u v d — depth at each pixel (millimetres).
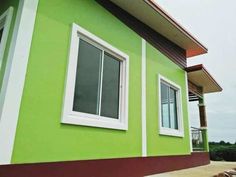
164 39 6766
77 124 3326
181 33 6602
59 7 3457
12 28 2979
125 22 5082
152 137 5145
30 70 2850
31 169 2664
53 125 3002
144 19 5695
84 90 3617
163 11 5520
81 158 3334
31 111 2770
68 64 3350
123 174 4086
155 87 5660
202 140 8742
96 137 3668
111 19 4613
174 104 6680
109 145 3904
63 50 3367
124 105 4402
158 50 6227
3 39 3006
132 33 5234
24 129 2660
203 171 5758
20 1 3027
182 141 6586
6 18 3168
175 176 4754
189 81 8555
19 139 2594
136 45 5270
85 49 3820
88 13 4020
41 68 2990
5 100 2527
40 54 3014
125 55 4711
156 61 5988
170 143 5922
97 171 3566
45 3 3240
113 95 4258
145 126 4953
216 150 14062
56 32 3312
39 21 3096
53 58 3182
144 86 5195
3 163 2412
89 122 3525
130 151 4379
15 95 2629
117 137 4121
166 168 5469
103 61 4172
